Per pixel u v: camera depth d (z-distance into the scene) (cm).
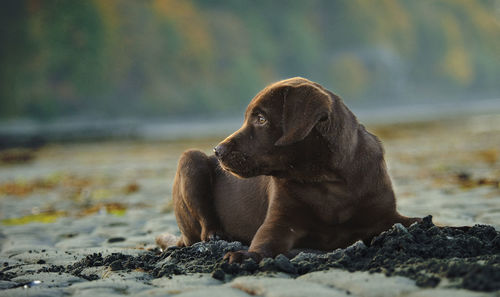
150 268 511
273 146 530
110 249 654
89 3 8581
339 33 13638
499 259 422
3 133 5156
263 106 538
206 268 482
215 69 10281
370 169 532
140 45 9250
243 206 620
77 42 8375
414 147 2306
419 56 15225
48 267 557
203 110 9256
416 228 502
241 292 400
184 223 668
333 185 528
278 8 13012
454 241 479
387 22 14450
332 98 538
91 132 5188
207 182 655
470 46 17050
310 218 535
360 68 12662
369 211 530
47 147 3528
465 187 1055
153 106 8662
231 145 544
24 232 830
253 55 11188
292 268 456
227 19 11456
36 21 8531
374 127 4284
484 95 15938
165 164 2053
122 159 2436
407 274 409
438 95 14875
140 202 1120
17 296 425
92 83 8300
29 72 8062
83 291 436
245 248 583
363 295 379
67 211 1052
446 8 17250
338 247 548
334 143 518
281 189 545
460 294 353
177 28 10006
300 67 12081
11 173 2064
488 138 2617
